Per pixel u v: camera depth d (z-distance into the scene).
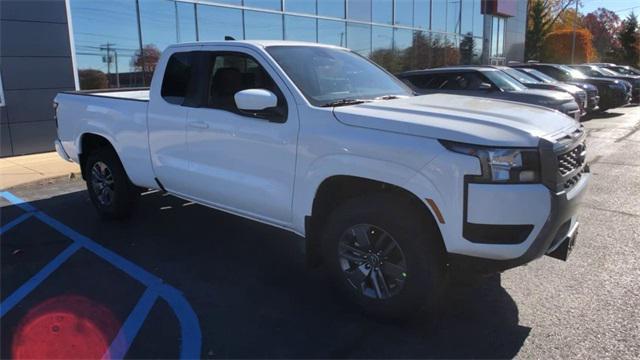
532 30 56.41
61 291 4.13
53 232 5.56
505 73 11.16
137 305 3.90
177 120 4.80
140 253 4.95
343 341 3.42
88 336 3.45
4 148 10.03
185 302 3.95
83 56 10.97
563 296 4.01
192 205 6.54
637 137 12.78
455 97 4.42
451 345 3.36
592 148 11.23
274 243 5.22
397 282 3.51
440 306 3.86
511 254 3.15
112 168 5.69
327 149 3.65
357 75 4.67
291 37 15.93
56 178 8.23
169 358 3.21
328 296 4.05
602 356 3.19
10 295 4.06
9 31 9.80
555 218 3.19
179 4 12.63
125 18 11.60
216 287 4.21
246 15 14.40
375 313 3.63
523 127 3.28
